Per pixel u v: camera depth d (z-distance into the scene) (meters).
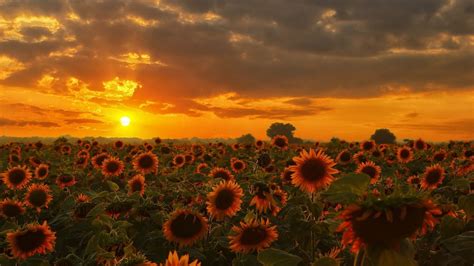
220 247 6.00
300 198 5.29
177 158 14.73
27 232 5.66
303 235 4.84
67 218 7.00
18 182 10.96
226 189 6.12
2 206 8.26
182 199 8.04
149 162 12.20
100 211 6.20
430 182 9.03
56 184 11.28
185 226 5.57
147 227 6.37
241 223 5.14
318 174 5.07
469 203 3.86
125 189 10.70
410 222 2.18
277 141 16.92
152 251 5.64
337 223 4.00
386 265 2.17
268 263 3.27
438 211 2.20
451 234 3.79
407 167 15.17
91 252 4.92
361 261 2.27
